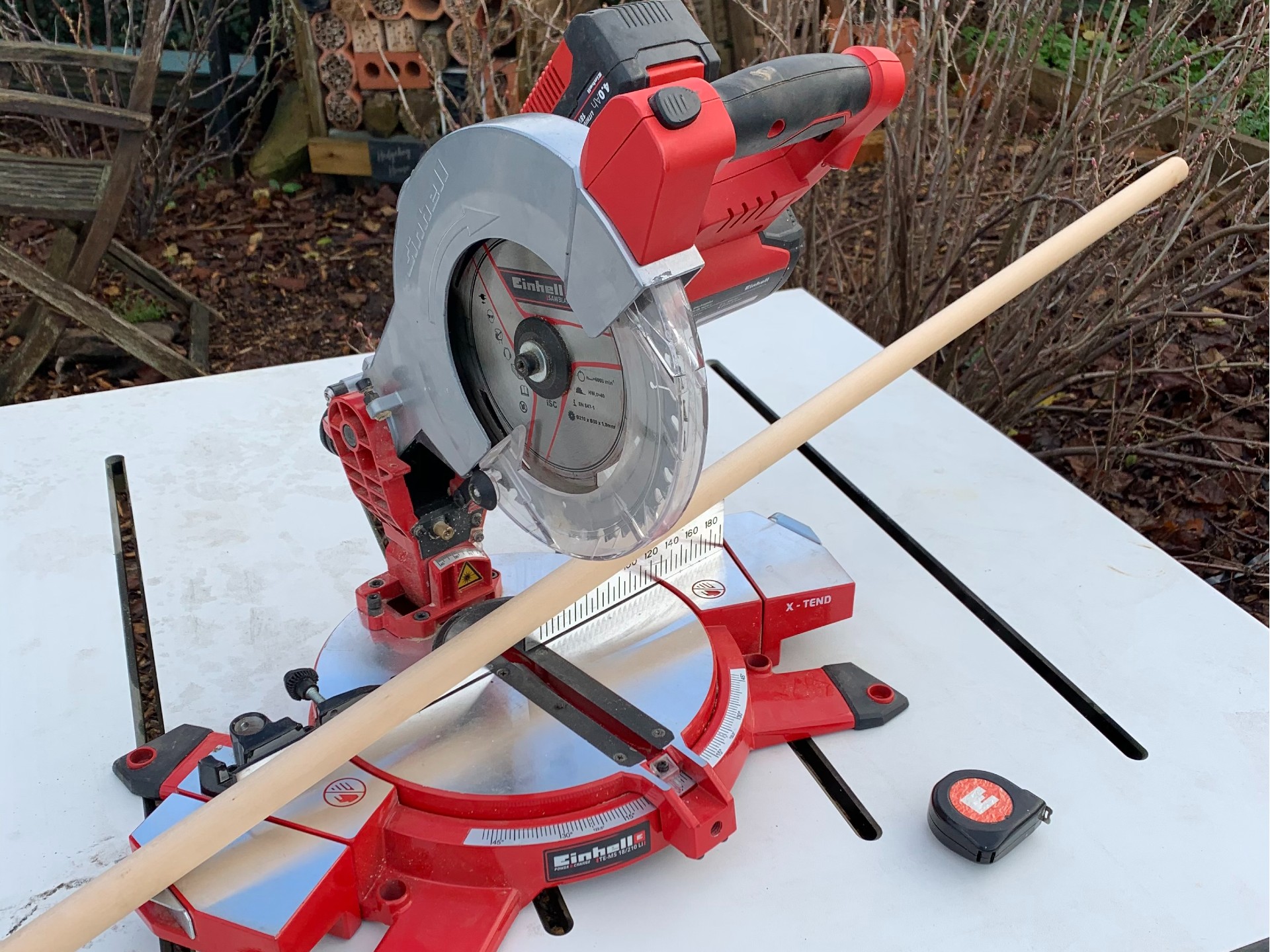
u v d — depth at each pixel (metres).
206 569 1.58
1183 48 3.03
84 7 3.82
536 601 1.11
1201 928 1.08
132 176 3.10
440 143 0.95
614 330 0.90
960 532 1.66
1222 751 1.29
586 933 1.08
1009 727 1.32
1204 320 2.91
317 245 3.87
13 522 1.65
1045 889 1.13
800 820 1.20
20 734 1.32
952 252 2.73
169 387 2.00
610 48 0.90
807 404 1.27
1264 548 2.56
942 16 2.39
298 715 1.34
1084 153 2.70
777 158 1.05
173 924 1.02
